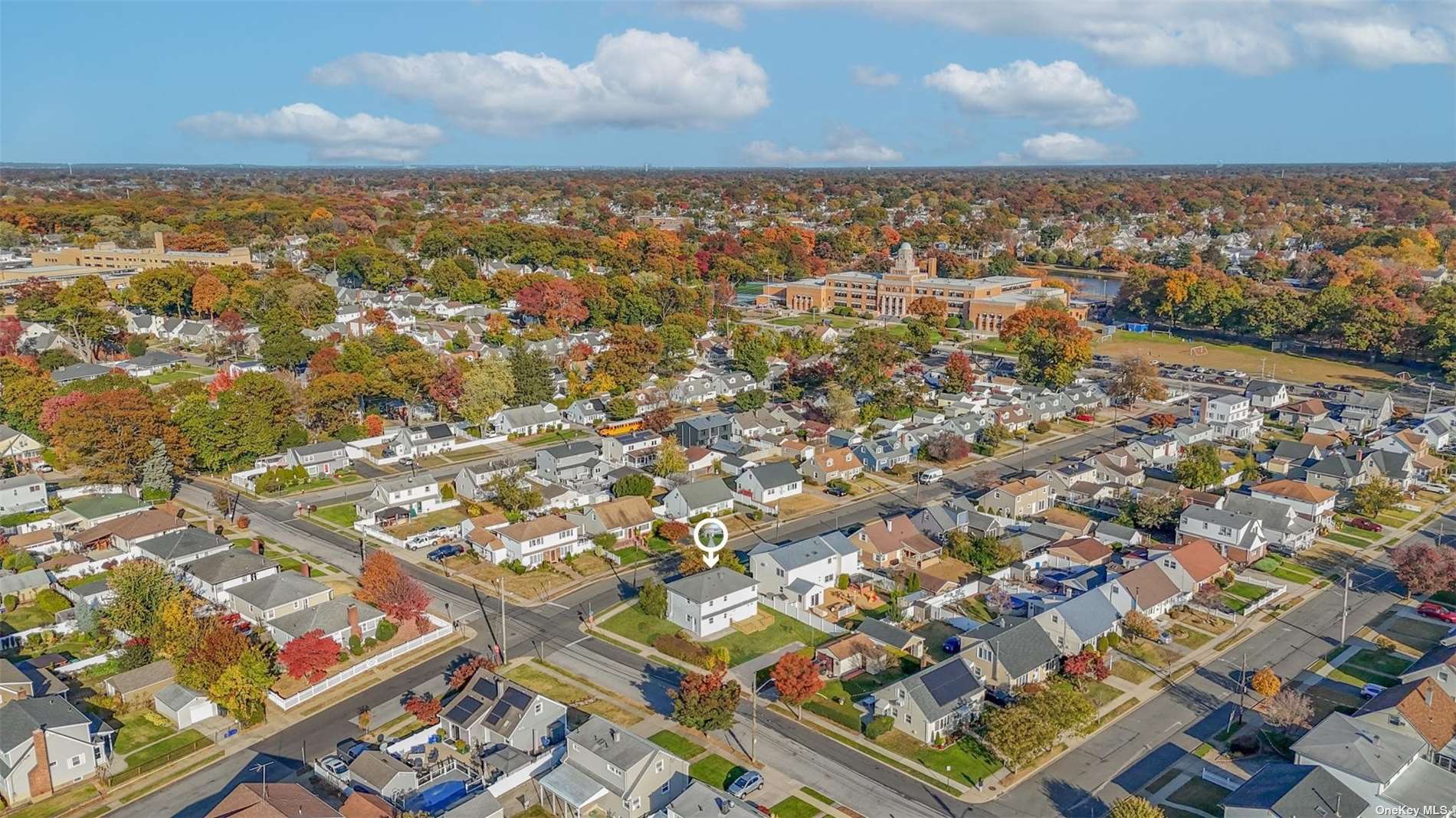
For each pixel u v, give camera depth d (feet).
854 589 324.60
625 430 497.87
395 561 303.68
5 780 210.18
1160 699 255.91
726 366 643.86
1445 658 246.88
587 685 262.06
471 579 328.29
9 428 437.58
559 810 210.79
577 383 551.18
